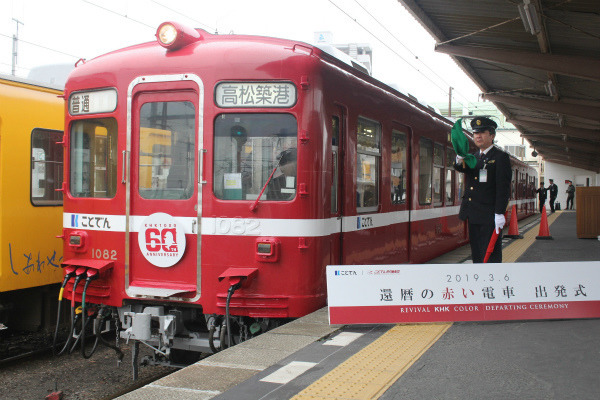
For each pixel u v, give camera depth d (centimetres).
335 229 579
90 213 572
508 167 594
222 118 531
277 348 450
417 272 523
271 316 518
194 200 534
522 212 2484
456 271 529
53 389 579
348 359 422
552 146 4072
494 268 533
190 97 539
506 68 1694
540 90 2008
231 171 530
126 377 617
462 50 1495
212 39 553
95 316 583
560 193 4956
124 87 555
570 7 1070
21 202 732
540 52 1462
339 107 585
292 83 521
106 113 566
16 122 726
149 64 549
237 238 525
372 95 671
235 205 525
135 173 554
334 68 566
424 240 933
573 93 1953
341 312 504
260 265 521
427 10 1227
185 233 537
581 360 419
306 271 522
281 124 525
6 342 754
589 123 2589
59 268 790
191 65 535
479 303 525
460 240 1251
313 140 523
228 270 524
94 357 688
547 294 537
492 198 604
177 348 552
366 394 351
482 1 1116
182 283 538
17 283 724
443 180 1070
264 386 367
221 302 524
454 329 508
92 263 556
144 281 550
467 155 599
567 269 544
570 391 357
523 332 497
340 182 596
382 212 717
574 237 1526
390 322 511
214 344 530
